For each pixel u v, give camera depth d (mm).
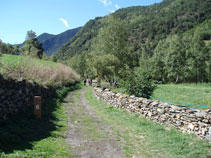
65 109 12969
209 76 57594
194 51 58375
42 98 13805
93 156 5598
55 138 6730
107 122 9945
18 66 12352
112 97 14656
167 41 70312
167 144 6582
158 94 23547
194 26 167750
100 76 35000
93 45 40969
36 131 7105
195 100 18859
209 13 187750
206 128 6762
